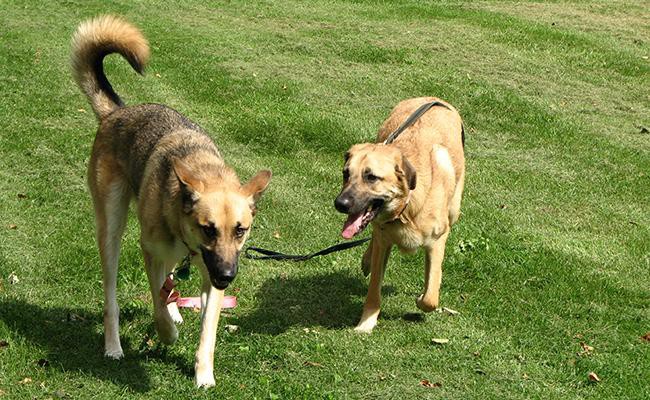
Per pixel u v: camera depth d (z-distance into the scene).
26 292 3.27
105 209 3.05
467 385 2.98
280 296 3.42
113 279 3.00
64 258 3.47
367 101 5.49
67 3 7.61
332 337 3.17
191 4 7.90
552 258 3.74
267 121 4.86
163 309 2.89
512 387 2.99
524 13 8.14
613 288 3.57
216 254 2.68
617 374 3.08
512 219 4.11
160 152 2.95
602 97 5.89
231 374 2.94
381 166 3.05
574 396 2.97
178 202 2.78
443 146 3.31
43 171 4.21
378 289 3.26
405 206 3.11
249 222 2.73
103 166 3.08
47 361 2.90
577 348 3.22
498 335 3.26
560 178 4.59
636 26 7.83
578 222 4.13
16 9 7.25
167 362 2.96
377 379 2.97
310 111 5.08
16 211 3.83
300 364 3.01
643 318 3.41
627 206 4.33
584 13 8.26
